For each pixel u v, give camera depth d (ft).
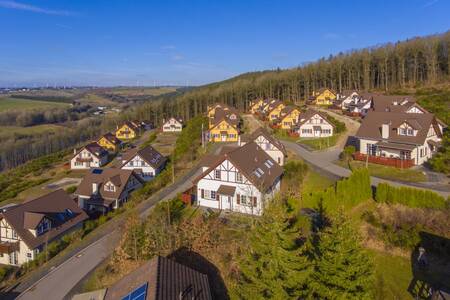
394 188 110.22
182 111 474.49
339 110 332.80
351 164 167.02
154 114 493.36
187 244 97.71
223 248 95.76
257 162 145.28
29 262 114.62
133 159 221.46
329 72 434.30
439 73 348.18
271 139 195.00
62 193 153.07
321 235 70.03
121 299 65.67
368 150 176.14
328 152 199.41
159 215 116.57
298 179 149.59
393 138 166.20
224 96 473.67
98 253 113.39
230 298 71.61
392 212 105.70
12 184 257.55
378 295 77.00
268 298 64.85
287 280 64.59
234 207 135.44
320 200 111.65
